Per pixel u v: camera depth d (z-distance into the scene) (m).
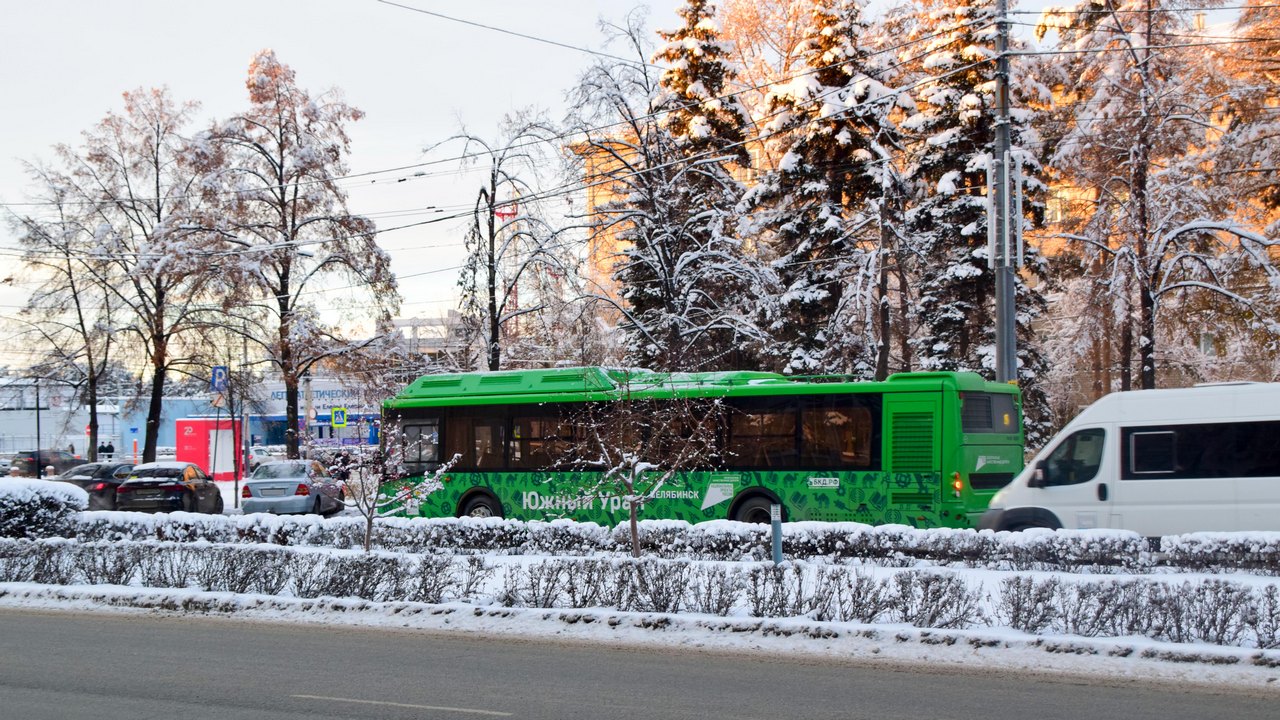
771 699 9.12
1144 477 16.03
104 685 9.74
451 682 9.88
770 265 33.84
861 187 33.41
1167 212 30.00
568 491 22.27
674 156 31.22
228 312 41.34
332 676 10.20
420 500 18.81
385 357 41.75
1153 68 30.67
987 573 14.27
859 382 19.97
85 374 45.72
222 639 12.60
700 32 33.31
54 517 19.84
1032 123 33.50
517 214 32.66
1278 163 29.48
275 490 28.62
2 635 12.95
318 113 41.75
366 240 41.25
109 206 43.34
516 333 38.00
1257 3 30.02
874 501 19.53
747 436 20.67
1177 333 35.78
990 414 20.12
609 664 10.88
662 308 32.59
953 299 34.09
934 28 34.84
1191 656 10.38
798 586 12.86
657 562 13.45
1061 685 9.76
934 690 9.53
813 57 33.38
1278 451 15.30
